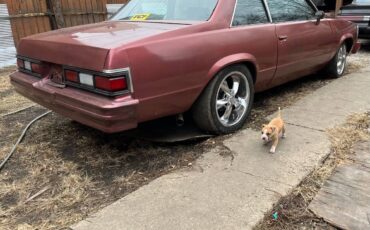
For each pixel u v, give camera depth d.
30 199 2.70
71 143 3.62
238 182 2.75
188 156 3.25
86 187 2.83
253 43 3.64
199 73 3.16
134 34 2.97
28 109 4.76
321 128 3.68
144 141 3.59
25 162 3.27
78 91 2.87
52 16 7.43
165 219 2.36
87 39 2.92
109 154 3.36
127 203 2.54
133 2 4.21
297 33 4.30
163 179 2.84
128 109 2.68
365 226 2.27
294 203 2.52
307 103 4.52
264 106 4.48
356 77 5.81
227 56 3.37
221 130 3.57
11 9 6.88
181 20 3.42
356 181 2.75
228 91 3.59
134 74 2.69
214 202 2.52
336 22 5.25
